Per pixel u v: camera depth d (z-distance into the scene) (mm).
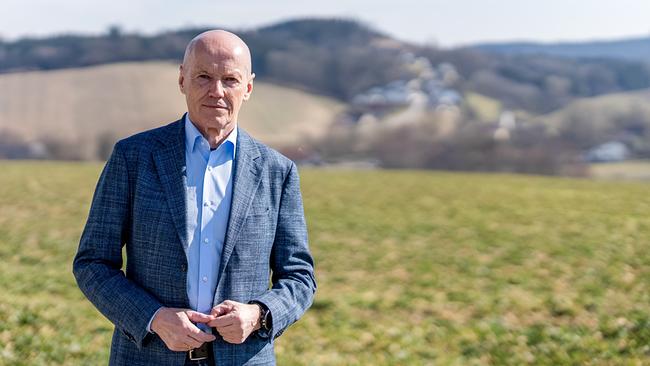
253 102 123438
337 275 14883
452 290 13219
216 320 3682
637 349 9211
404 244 19078
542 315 11305
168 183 3824
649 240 19406
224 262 3807
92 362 8211
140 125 100250
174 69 124062
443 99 142250
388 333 10109
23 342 8742
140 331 3693
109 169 3900
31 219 22438
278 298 3871
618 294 12773
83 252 3887
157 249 3785
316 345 9438
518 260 16469
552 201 30516
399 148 88625
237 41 3932
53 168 42344
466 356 9219
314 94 139500
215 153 3924
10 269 14461
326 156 89688
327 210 26391
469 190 35406
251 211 3895
